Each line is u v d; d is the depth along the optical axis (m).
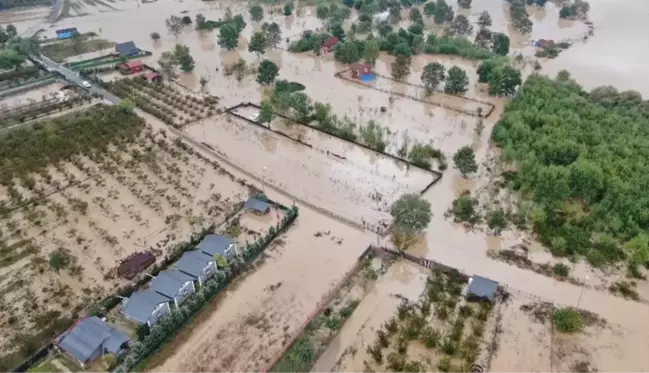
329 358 60.91
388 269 73.75
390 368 59.19
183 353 61.53
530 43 158.00
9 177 92.69
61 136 104.69
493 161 97.88
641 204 80.19
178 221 82.31
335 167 97.00
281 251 76.94
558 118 103.50
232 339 63.28
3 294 69.38
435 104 121.12
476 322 64.81
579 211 83.12
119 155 99.81
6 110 115.50
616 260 74.38
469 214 83.56
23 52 140.75
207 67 142.25
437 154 98.94
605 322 65.12
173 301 66.44
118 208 85.19
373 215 83.81
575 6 179.38
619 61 144.38
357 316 66.44
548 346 61.91
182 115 115.62
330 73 138.88
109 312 66.88
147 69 139.25
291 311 67.00
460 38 156.88
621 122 104.25
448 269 72.12
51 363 60.50
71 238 78.94
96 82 130.50
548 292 69.50
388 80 134.62
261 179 93.00
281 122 112.94
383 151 101.38
